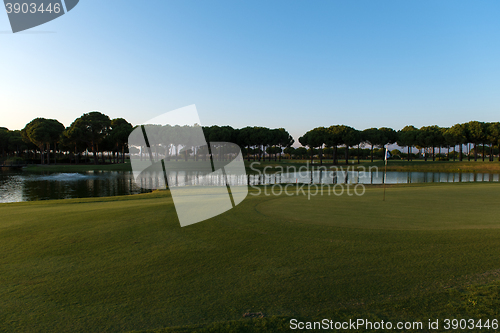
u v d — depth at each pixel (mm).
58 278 4707
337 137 74312
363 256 5449
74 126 77625
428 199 12508
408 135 76125
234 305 3775
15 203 14492
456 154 113062
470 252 5527
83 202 14719
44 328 3324
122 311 3678
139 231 7492
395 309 3602
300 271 4824
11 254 5867
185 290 4227
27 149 98875
